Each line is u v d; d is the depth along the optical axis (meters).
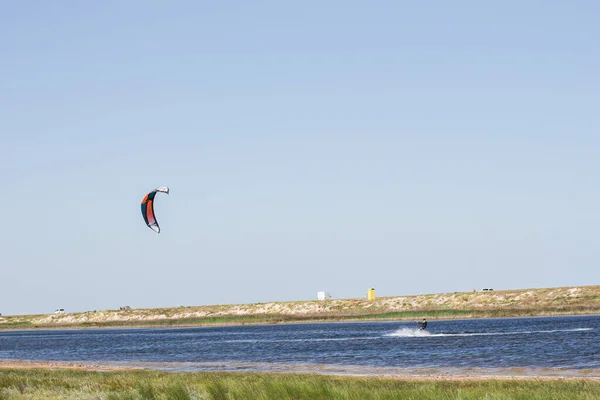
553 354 78.50
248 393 41.16
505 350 85.56
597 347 84.25
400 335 129.62
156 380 52.34
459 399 36.75
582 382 48.81
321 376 58.00
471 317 193.12
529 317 188.62
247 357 92.12
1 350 140.50
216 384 44.00
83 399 42.94
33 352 127.19
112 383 50.16
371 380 52.75
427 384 47.84
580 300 197.00
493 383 49.06
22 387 51.06
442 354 83.81
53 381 54.53
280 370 72.44
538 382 49.41
